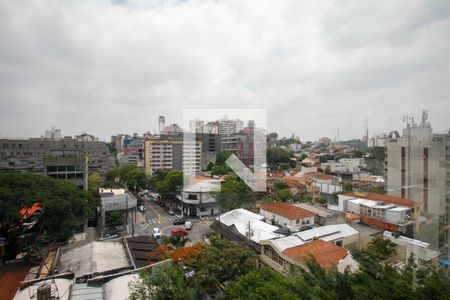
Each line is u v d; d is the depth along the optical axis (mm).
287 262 15367
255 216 23547
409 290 8008
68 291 10406
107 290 10375
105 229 28078
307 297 8594
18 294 10219
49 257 16375
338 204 30297
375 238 19000
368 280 9406
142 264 14734
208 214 33031
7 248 18859
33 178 21266
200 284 11414
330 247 16109
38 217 19906
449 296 7586
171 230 28656
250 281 9922
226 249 13414
